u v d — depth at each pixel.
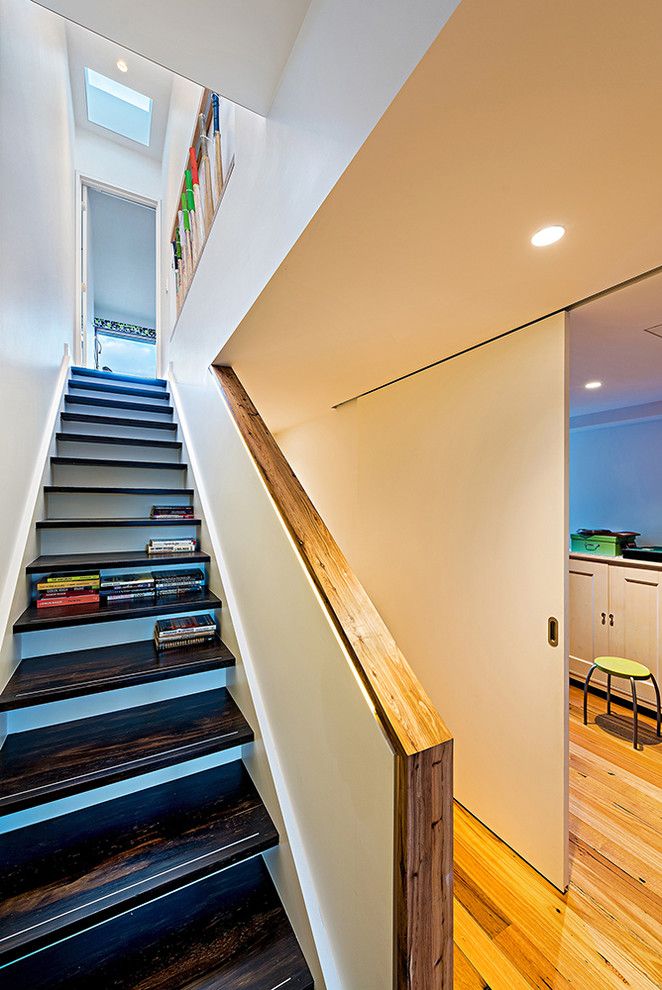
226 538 1.83
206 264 2.17
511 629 1.78
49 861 1.08
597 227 1.05
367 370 2.26
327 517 3.37
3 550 1.46
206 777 1.40
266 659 1.33
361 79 0.80
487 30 0.60
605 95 0.69
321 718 0.96
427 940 0.69
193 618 1.81
